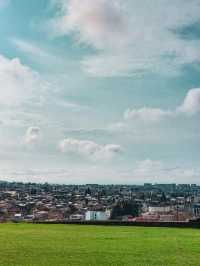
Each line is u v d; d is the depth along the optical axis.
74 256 28.33
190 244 34.94
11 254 28.86
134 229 48.31
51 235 41.59
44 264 25.28
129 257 28.14
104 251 30.72
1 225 54.50
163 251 30.97
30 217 142.00
